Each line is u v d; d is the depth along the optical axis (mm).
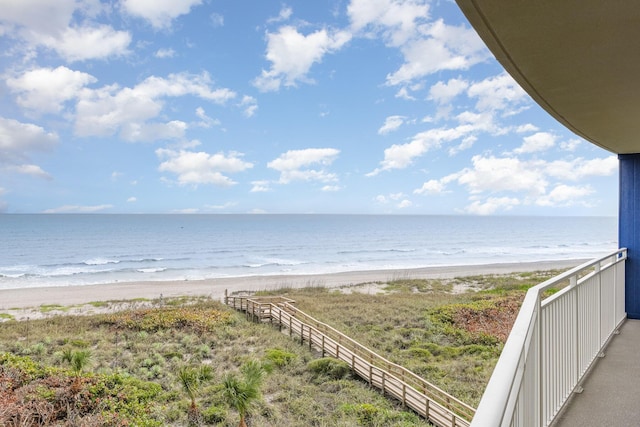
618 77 2314
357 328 15586
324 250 57938
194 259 47656
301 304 20078
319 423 8508
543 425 2043
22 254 51406
